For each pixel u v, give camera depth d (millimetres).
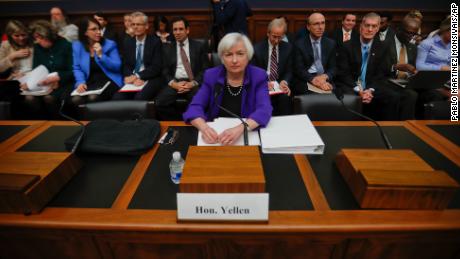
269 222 808
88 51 2846
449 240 836
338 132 1362
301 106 1693
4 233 868
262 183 792
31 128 1462
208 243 871
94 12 3877
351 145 1238
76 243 889
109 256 920
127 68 3061
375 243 850
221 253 898
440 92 2455
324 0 4098
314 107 1691
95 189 967
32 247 911
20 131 1429
